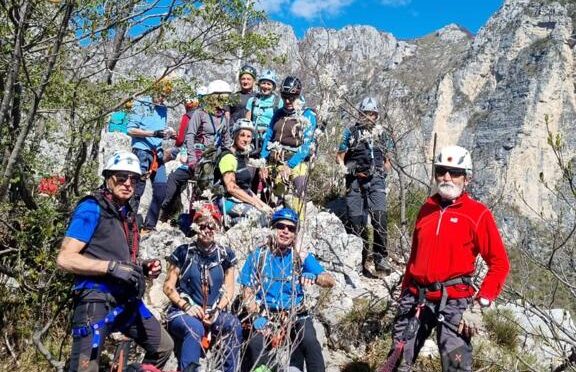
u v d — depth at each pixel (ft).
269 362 9.55
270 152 15.87
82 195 15.75
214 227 11.09
